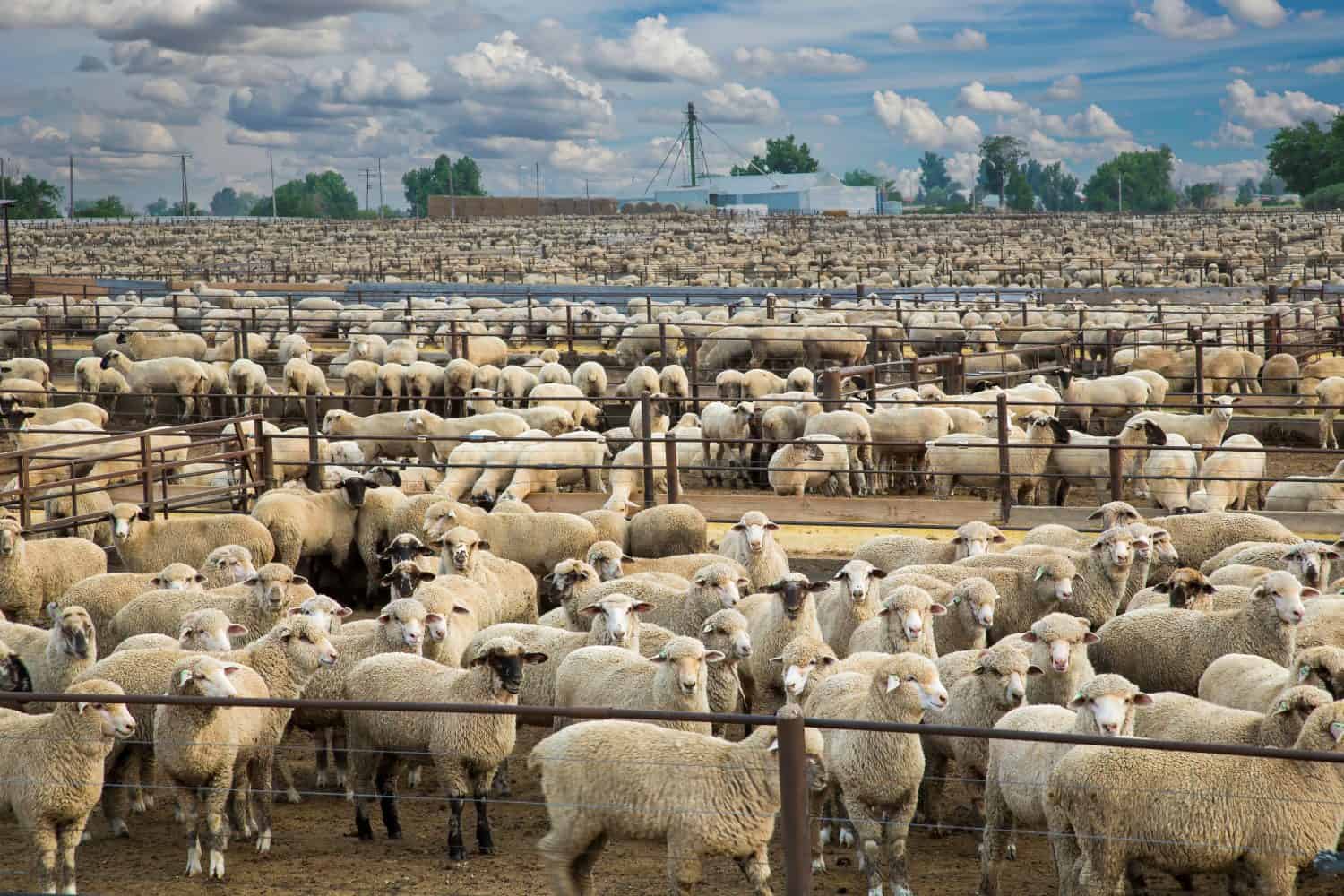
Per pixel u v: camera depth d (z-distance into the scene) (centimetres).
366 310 4694
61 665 1198
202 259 9669
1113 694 900
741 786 873
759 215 14875
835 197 17912
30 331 4138
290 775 1214
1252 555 1430
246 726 1055
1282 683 1023
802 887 729
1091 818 844
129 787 1153
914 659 962
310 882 991
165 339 3881
